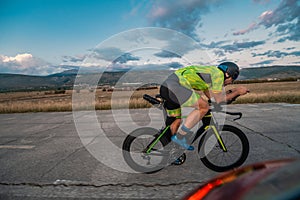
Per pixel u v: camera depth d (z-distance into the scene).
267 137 5.27
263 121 7.29
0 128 8.55
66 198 2.87
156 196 2.83
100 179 3.40
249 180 1.30
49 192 3.04
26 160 4.44
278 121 7.19
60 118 10.53
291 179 1.09
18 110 14.66
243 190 1.20
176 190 2.96
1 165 4.19
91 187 3.14
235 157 3.74
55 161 4.30
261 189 1.12
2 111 14.79
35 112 14.20
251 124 6.87
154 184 3.16
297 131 5.73
